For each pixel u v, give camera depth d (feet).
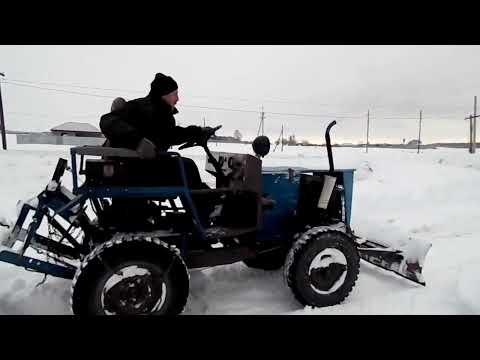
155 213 8.76
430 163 33.09
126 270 6.84
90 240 8.16
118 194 7.31
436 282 10.14
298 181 9.99
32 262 7.41
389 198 21.48
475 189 23.99
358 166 29.73
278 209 9.82
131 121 8.19
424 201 21.31
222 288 9.96
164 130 8.78
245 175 8.61
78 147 6.96
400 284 10.08
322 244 8.55
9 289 9.06
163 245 7.20
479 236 14.92
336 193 10.27
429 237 14.83
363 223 11.64
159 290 7.15
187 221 8.86
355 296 9.31
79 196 7.07
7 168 28.89
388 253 10.19
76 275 6.61
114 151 6.92
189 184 8.73
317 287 8.64
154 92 8.66
